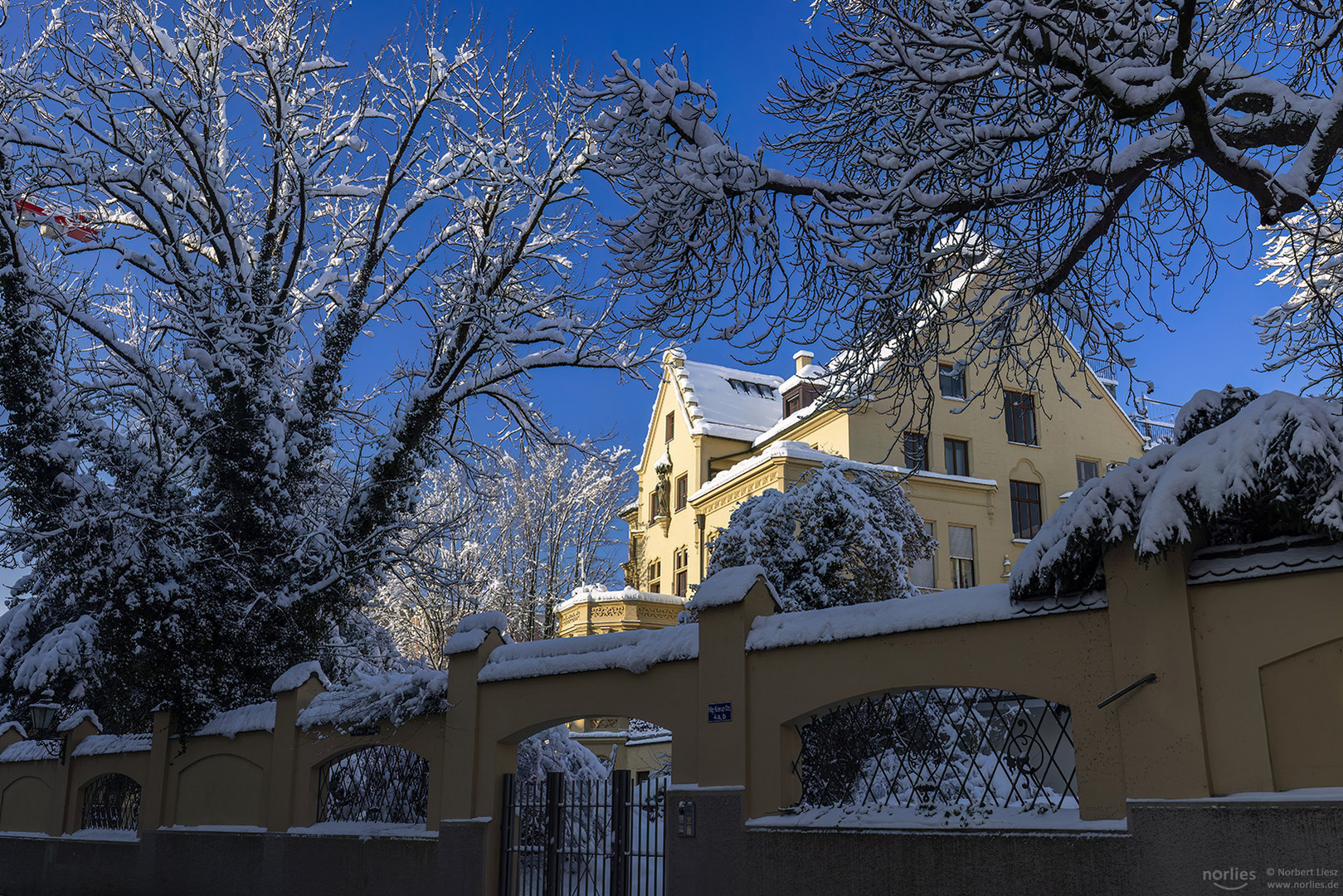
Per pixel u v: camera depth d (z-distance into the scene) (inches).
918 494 1122.0
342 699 513.0
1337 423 230.8
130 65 684.1
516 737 428.1
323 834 489.4
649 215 376.5
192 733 595.8
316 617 649.0
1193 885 240.4
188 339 650.2
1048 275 417.1
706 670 359.9
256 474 639.1
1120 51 320.2
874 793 365.4
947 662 301.4
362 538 644.1
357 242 778.8
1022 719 332.5
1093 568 277.1
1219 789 243.9
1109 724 266.2
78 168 652.1
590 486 1647.4
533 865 415.5
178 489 655.8
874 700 361.1
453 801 433.1
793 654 339.3
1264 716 241.3
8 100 644.1
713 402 1499.8
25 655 791.1
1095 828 259.9
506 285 684.7
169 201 676.7
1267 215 324.5
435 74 695.7
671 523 1464.1
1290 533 246.8
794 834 322.0
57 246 644.1
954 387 1189.1
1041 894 266.2
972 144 338.3
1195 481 246.2
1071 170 334.3
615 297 629.9
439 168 719.1
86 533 590.9
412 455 662.5
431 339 664.4
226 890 536.1
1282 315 549.6
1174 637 255.0
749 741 344.2
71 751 701.9
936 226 371.9
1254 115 343.6
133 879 606.9
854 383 439.5
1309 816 227.0
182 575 605.3
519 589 1512.1
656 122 371.9
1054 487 1199.6
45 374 608.1
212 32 702.5
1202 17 331.3
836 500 541.0
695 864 346.0
